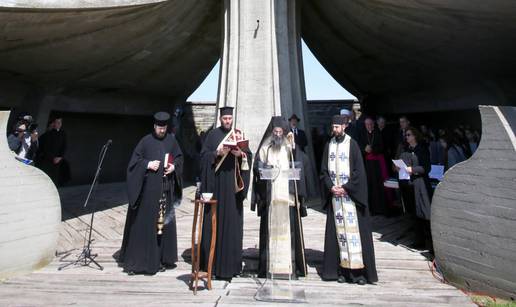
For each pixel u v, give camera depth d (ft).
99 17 24.72
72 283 11.94
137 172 13.41
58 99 34.65
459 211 11.80
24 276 12.75
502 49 25.39
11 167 12.86
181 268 13.76
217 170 12.90
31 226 13.43
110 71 34.32
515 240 10.10
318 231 19.15
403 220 22.59
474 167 11.39
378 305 10.10
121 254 14.40
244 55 27.73
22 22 21.07
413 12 25.95
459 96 35.09
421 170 15.58
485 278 10.89
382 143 24.39
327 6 33.32
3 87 29.76
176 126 46.91
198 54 38.65
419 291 11.39
